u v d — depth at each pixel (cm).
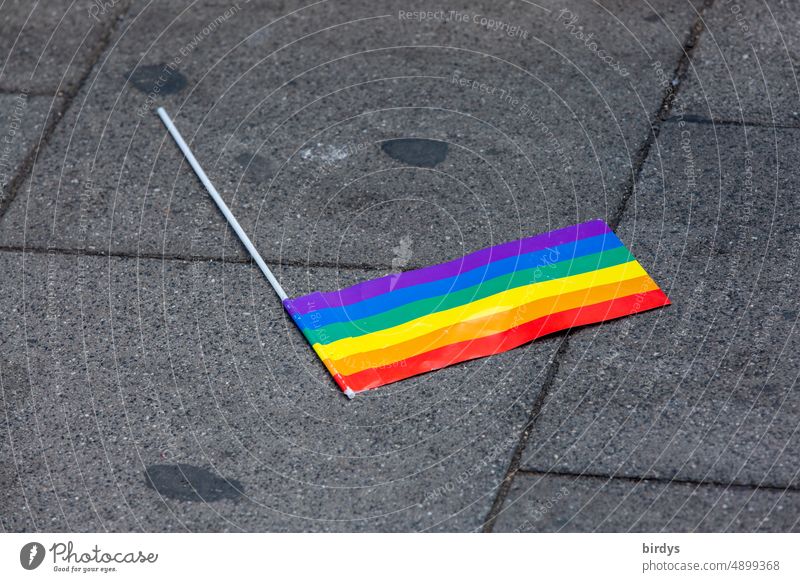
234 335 244
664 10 337
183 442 221
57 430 225
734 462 209
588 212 271
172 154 298
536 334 237
